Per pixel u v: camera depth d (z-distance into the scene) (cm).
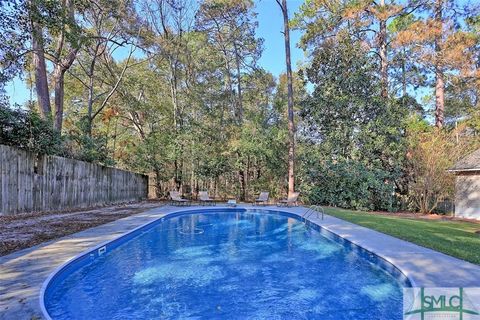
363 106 1702
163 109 2378
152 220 1012
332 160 1689
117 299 473
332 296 489
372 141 1634
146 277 573
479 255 563
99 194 1491
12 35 785
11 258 527
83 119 1855
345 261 680
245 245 840
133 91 2322
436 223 1071
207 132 2197
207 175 2155
